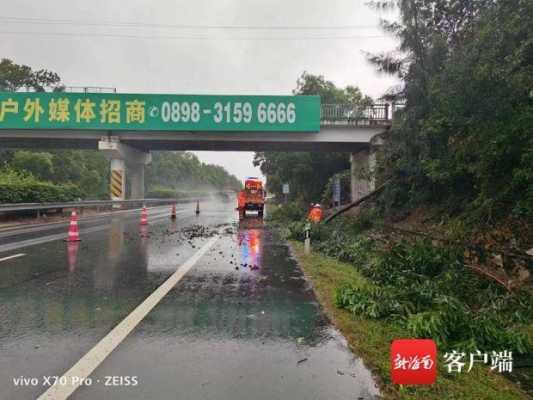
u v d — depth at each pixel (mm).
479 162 8359
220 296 6363
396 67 13148
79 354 4102
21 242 12500
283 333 4746
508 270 6902
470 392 3500
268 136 25906
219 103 24922
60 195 24094
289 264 9180
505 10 7637
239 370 3773
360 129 25438
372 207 15875
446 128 10062
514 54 7281
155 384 3494
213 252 10867
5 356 4051
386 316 5359
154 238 13906
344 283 7281
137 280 7426
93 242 12703
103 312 5480
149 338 4539
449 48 11750
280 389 3428
